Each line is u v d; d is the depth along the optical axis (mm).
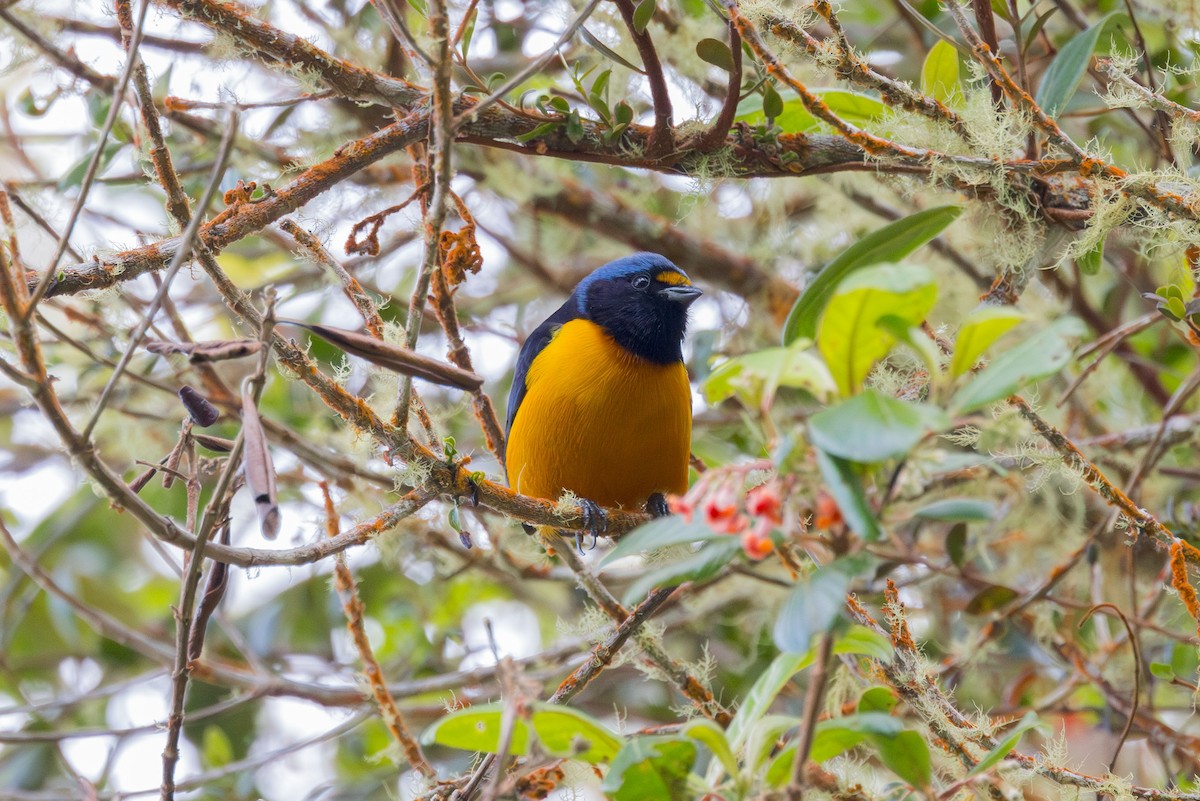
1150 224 8461
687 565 4828
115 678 13922
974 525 11219
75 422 12461
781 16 7914
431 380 5609
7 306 5215
